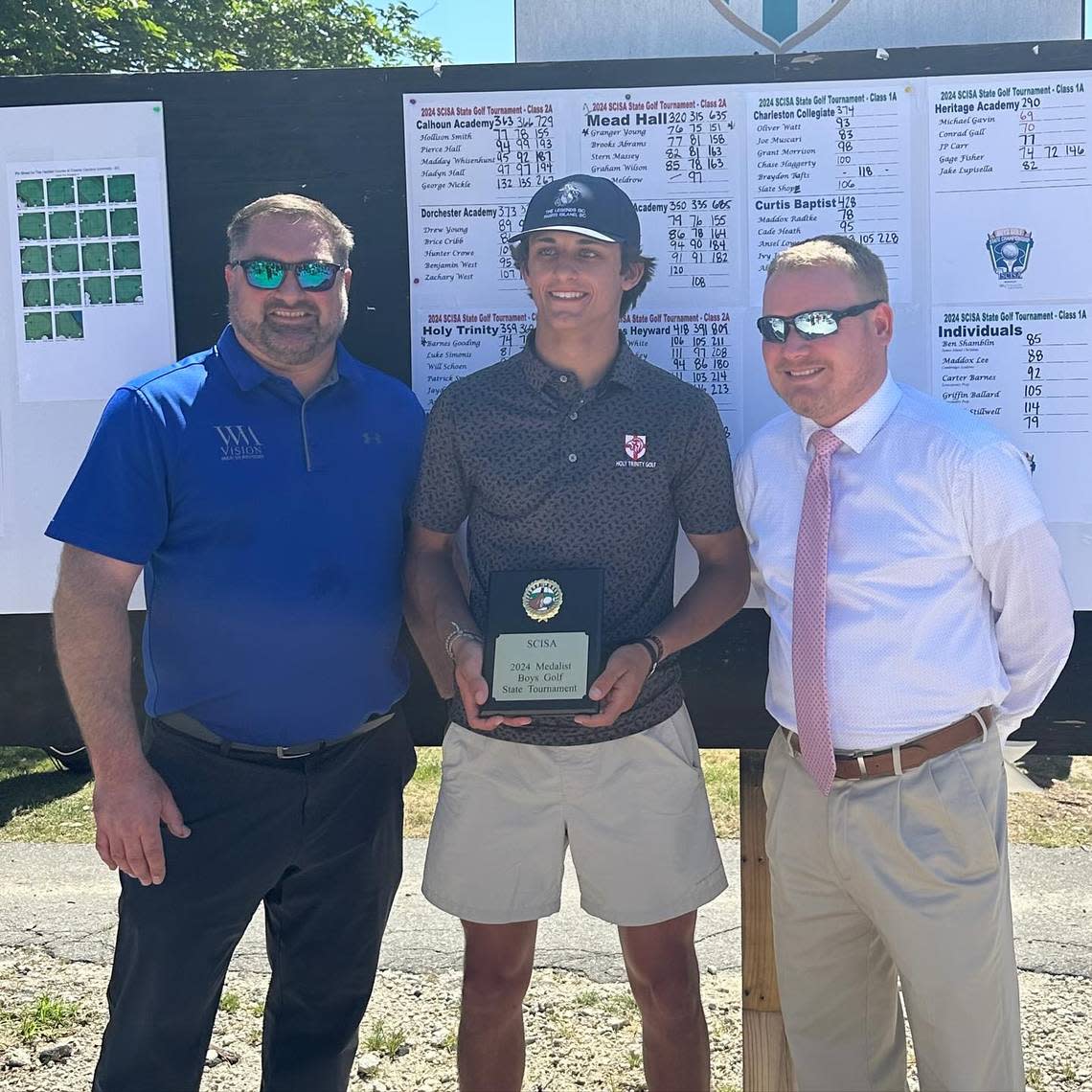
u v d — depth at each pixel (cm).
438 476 232
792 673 213
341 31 1301
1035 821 543
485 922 233
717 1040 338
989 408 260
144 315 273
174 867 222
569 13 295
